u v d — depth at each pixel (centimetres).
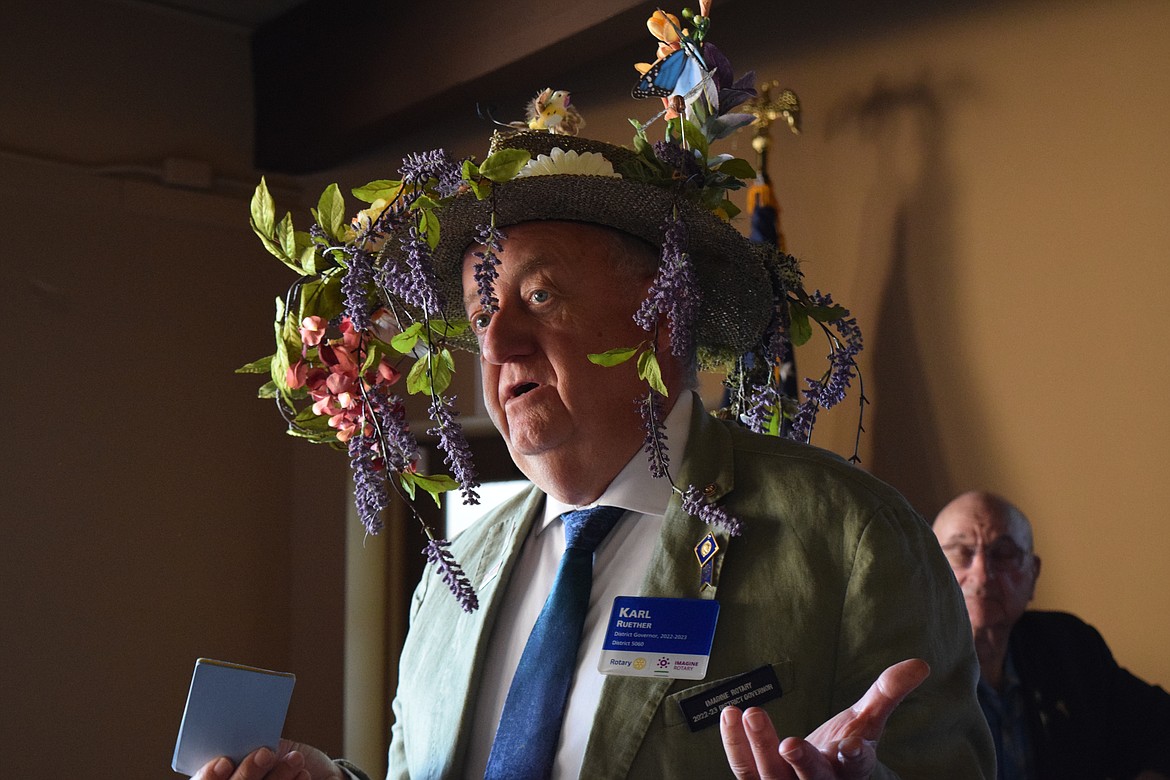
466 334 176
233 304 475
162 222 461
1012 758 261
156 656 439
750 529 135
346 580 463
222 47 488
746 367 174
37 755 409
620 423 146
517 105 409
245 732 126
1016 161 295
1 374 418
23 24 440
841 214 329
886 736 119
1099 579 275
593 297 146
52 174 434
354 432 156
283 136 477
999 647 268
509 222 151
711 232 151
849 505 132
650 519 145
